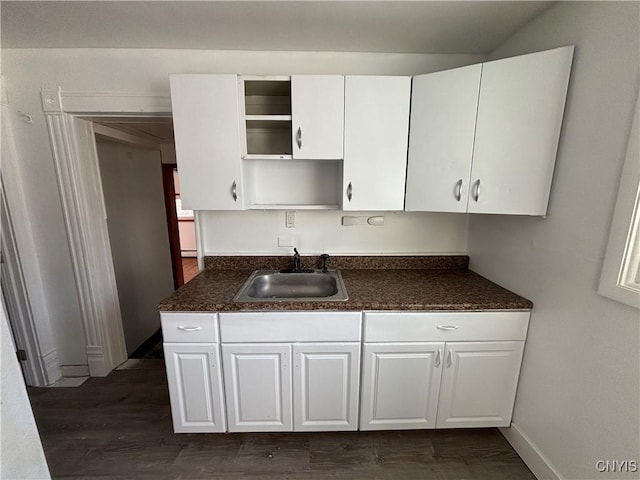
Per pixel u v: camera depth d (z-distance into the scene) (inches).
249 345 56.0
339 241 78.8
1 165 67.7
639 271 38.3
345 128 58.7
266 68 67.8
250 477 54.4
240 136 58.8
